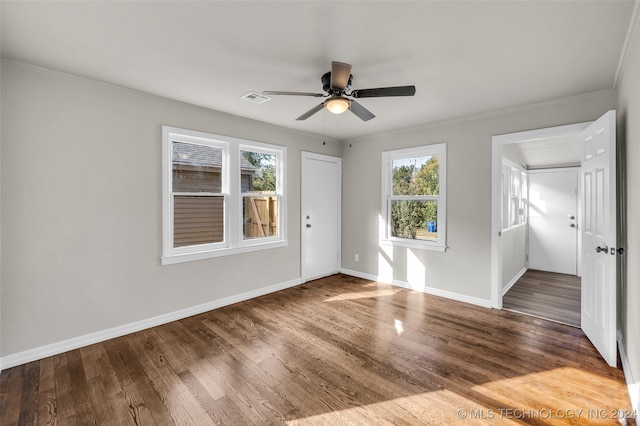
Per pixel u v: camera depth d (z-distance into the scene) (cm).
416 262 420
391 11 167
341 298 387
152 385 205
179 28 184
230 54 216
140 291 293
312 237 471
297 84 269
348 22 178
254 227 397
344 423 169
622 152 243
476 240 362
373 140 467
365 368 224
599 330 245
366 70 240
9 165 225
